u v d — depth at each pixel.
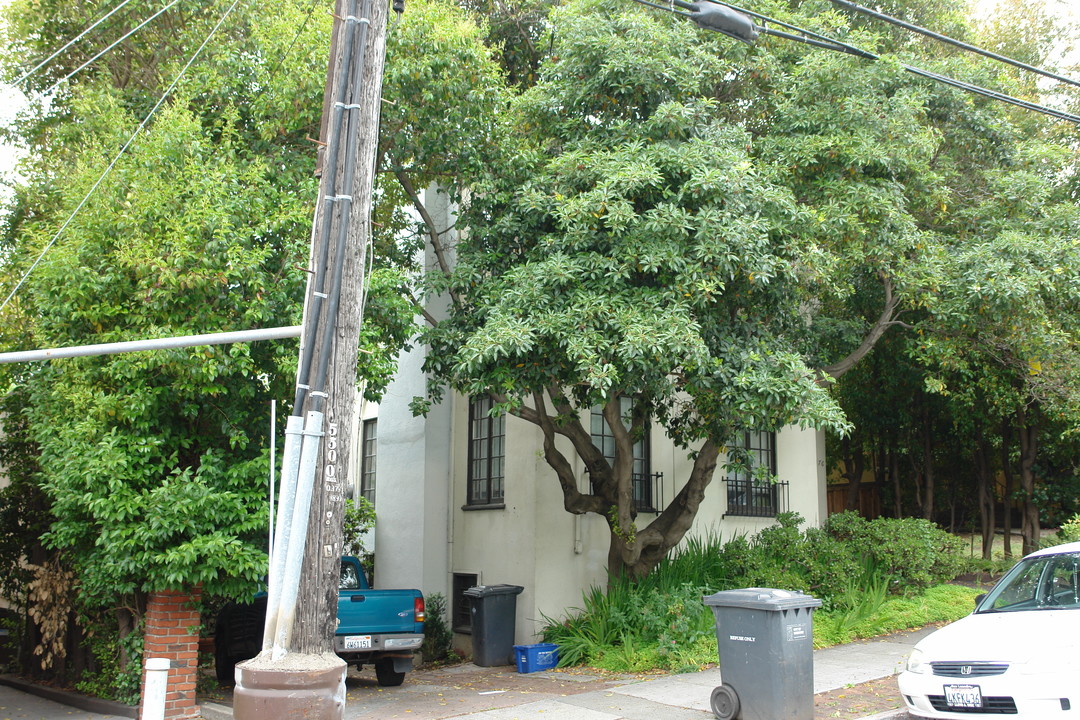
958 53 15.77
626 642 11.45
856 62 12.53
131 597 10.56
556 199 10.84
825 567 13.80
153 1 12.05
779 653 7.83
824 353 15.55
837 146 12.11
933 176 12.96
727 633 8.19
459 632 14.72
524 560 13.59
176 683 9.64
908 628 13.35
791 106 12.75
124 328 9.24
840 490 25.03
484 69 11.95
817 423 10.27
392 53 11.27
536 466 13.65
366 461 18.58
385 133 11.82
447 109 11.77
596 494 13.26
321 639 5.92
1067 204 13.84
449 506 15.55
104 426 8.97
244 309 9.21
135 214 9.03
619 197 10.31
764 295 11.55
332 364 6.32
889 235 12.16
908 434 20.42
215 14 12.00
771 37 13.54
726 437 11.60
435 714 9.29
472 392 10.59
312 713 5.29
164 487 8.81
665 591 12.20
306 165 11.07
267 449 9.48
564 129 12.16
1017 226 13.43
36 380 10.23
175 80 10.52
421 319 15.30
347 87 6.61
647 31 11.68
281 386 9.73
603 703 9.40
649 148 10.80
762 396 10.20
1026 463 18.47
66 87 12.76
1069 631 7.08
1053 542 18.06
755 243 10.23
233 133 10.84
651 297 10.04
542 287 10.28
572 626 12.57
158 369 9.16
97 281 9.02
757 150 12.82
